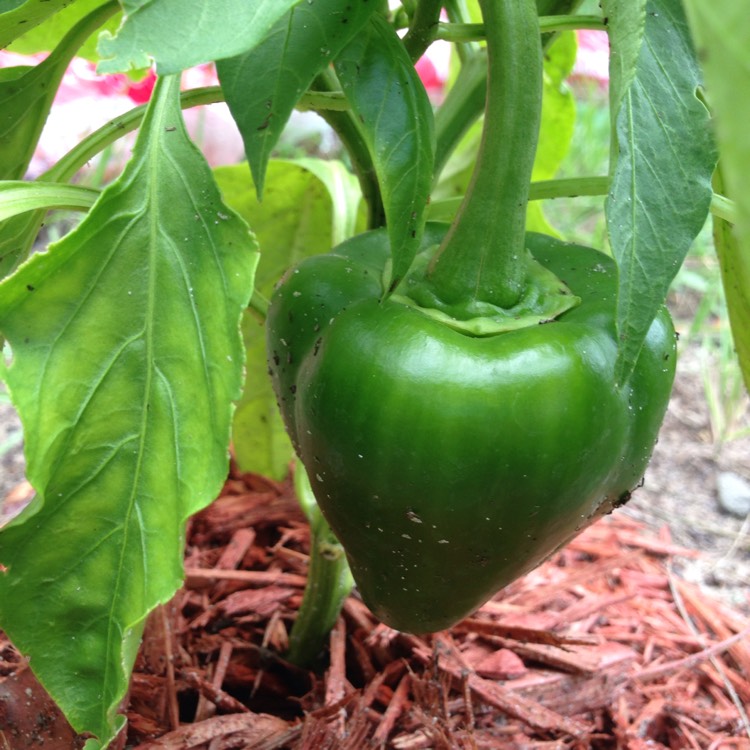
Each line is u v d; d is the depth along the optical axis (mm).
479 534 172
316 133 541
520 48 166
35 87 190
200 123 456
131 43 118
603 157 649
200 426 150
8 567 156
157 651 268
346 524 182
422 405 160
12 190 161
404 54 160
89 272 147
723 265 227
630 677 293
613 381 170
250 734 248
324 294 188
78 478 153
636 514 424
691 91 152
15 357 143
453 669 276
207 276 147
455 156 315
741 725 286
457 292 177
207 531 343
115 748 236
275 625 298
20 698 231
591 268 197
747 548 402
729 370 530
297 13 152
